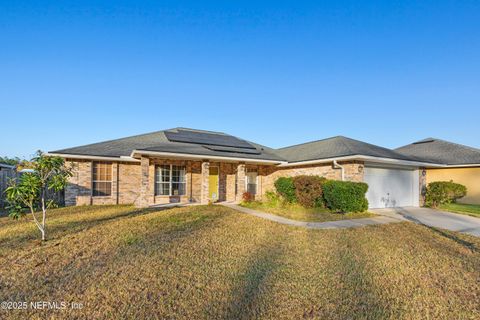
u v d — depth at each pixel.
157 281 4.41
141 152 12.67
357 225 9.73
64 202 14.52
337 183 12.37
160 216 10.68
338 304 3.82
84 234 7.39
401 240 7.66
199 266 5.14
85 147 15.59
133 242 6.65
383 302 3.90
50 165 6.71
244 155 16.09
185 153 13.73
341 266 5.35
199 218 10.38
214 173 17.94
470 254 6.52
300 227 9.18
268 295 4.05
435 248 6.91
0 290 4.04
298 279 4.66
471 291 4.37
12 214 6.35
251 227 8.98
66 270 4.80
